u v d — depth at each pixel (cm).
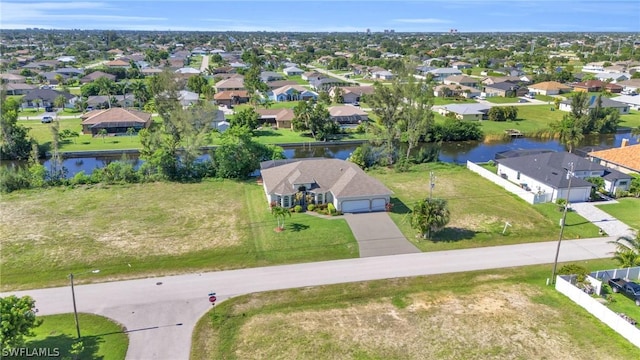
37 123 9456
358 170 5303
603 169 5684
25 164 7225
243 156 6162
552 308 3130
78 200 5275
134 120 8800
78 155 7475
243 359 2612
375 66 19125
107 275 3534
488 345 2745
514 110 10300
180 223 4588
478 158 7738
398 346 2730
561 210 4931
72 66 18562
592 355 2667
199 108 6719
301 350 2686
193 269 3641
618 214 4856
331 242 4106
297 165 5344
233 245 4072
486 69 18838
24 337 2738
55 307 3086
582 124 9306
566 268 3497
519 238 4250
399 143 8188
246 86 13188
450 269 3644
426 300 3219
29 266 3672
